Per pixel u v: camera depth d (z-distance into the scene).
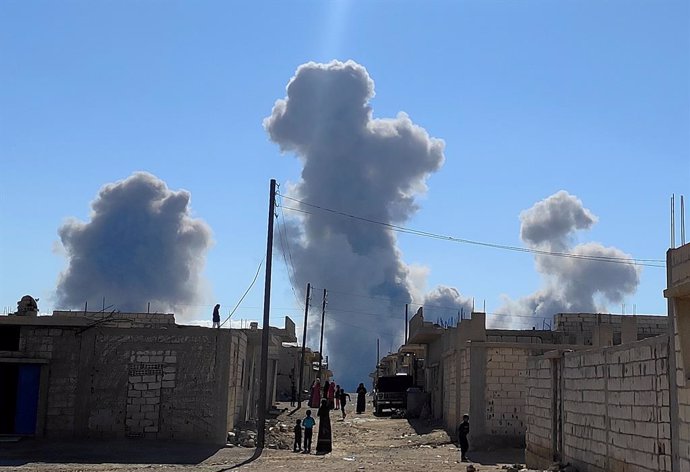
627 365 16.72
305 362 87.38
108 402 30.78
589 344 39.62
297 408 59.97
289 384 80.69
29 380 30.77
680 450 13.80
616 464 17.27
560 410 22.17
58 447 28.59
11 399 30.80
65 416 30.64
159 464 25.41
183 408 30.88
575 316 45.44
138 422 30.72
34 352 30.92
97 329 31.17
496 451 30.73
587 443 19.47
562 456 21.77
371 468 24.53
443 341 44.84
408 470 24.02
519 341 44.09
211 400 30.94
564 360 21.73
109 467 24.30
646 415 15.58
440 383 46.59
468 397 33.47
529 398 26.03
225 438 30.92
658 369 15.00
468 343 33.50
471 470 22.70
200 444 30.45
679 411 13.89
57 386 30.80
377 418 53.34
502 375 32.09
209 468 24.36
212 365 31.14
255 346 42.31
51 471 23.16
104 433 30.58
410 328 57.53
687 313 13.95
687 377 13.55
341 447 33.72
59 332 31.09
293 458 27.88
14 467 24.02
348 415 56.78
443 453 30.67
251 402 42.56
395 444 35.28
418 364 65.56
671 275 14.20
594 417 18.92
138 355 31.11
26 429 30.48
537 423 24.78
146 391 30.92
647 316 44.19
